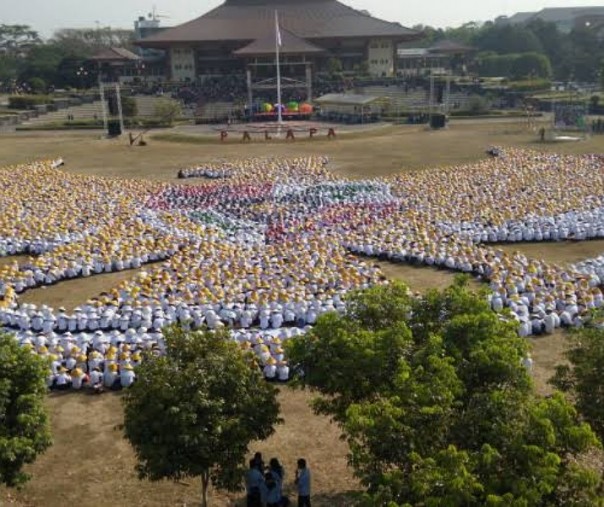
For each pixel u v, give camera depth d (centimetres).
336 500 1723
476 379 1455
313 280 3000
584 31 15238
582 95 11069
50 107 10588
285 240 3741
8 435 1498
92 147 7612
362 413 1325
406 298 1742
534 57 13525
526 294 2855
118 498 1770
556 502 1166
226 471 1536
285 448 1955
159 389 1499
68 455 1959
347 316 1725
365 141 7725
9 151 7338
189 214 4338
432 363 1407
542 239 3841
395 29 12700
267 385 1636
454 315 1652
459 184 4991
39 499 1770
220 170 5869
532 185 4919
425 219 4041
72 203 4553
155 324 2714
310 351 1641
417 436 1279
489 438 1243
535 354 2478
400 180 5222
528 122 8712
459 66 14625
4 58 17000
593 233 3847
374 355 1535
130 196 4859
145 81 12700
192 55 12838
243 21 13225
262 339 2491
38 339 2527
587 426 1234
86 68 13375
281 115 9588
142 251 3550
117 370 2320
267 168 5862
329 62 12538
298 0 13700
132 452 1967
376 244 3603
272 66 11956
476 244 3662
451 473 1150
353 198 4662
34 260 3478
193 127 9306
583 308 2706
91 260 3447
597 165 5641
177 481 1681
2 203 4572
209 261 3309
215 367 1542
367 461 1275
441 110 10225
